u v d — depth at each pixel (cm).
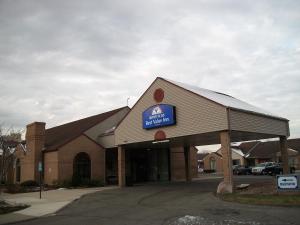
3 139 2853
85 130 3819
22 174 3959
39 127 3794
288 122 3120
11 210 1853
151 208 1698
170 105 2644
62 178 3394
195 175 4581
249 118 2517
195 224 1220
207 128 2377
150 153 4153
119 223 1330
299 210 1381
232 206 1583
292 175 1795
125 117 3112
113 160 3919
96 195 2477
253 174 4891
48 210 1828
